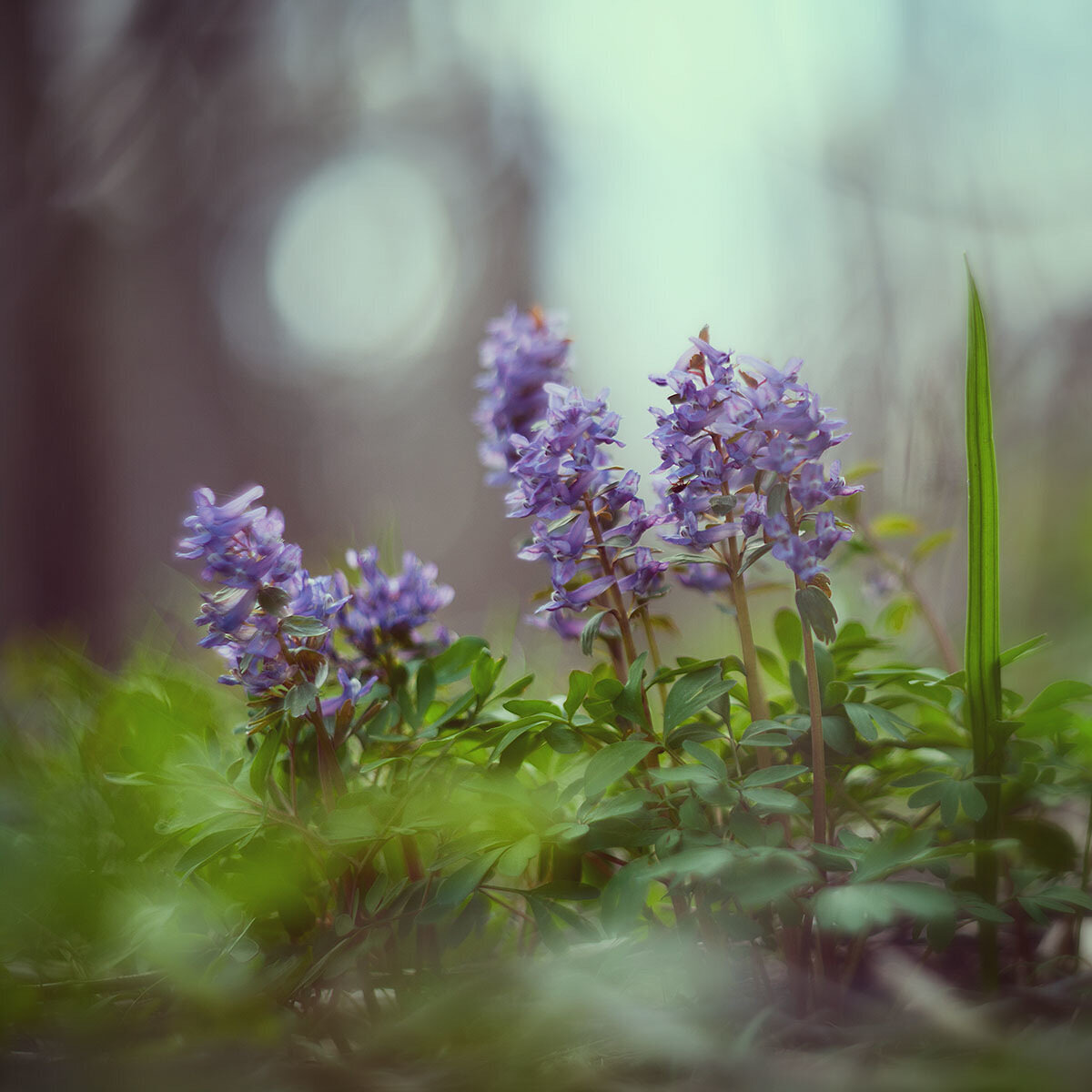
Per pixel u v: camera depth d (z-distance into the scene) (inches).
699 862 17.9
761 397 18.6
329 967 19.0
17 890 20.2
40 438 62.3
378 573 20.7
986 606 19.5
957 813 20.0
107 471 65.8
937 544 23.5
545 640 28.2
